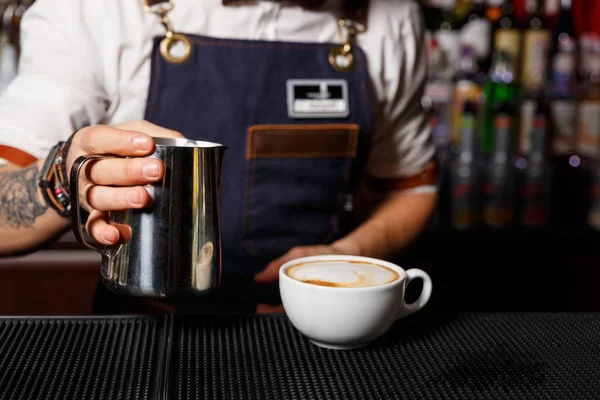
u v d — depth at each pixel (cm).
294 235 129
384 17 132
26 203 100
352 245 122
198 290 74
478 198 226
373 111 130
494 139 231
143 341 76
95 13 114
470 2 239
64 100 111
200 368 69
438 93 224
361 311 71
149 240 72
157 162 70
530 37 232
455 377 69
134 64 117
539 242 220
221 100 121
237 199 124
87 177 73
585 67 237
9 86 115
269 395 64
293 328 81
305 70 125
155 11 116
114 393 64
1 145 107
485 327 83
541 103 233
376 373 69
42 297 204
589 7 245
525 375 69
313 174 127
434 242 218
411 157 143
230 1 121
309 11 126
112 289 75
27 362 69
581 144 232
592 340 79
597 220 226
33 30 114
